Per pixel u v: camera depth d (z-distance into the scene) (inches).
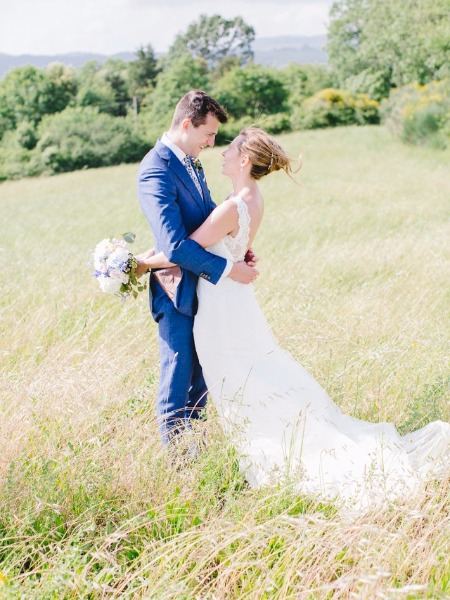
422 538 102.4
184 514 113.5
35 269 303.4
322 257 323.9
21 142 1638.8
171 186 133.9
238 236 135.6
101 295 250.2
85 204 696.4
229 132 1743.4
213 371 140.0
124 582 100.7
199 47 3572.8
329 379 165.5
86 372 157.2
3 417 138.3
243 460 133.0
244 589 101.3
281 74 2102.6
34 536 109.3
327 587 92.7
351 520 110.7
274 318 204.4
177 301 136.1
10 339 199.5
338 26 2228.1
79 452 128.9
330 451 132.6
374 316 217.5
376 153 963.3
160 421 140.5
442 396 154.7
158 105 1935.3
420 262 297.7
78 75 2399.1
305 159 946.7
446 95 1002.7
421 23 1389.0
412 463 131.5
